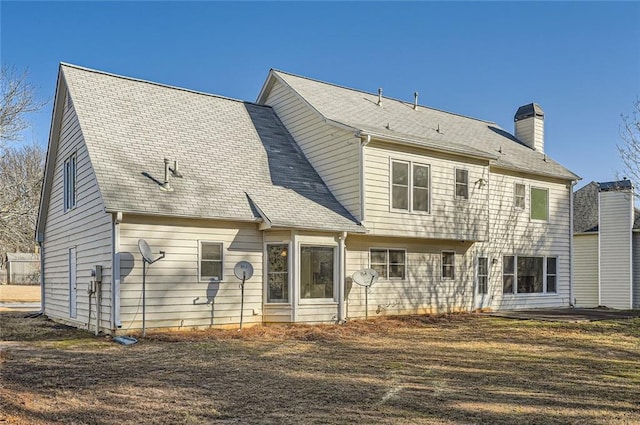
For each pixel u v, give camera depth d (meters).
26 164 32.06
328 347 10.49
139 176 12.70
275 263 13.70
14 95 22.66
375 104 18.70
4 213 25.16
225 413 5.77
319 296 13.95
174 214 12.13
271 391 6.79
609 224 24.94
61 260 15.90
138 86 15.83
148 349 10.04
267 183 14.72
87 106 14.01
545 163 20.94
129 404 6.10
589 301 25.72
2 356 9.26
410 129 16.70
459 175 16.69
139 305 11.84
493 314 16.88
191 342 10.87
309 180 15.66
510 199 19.50
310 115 16.53
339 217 14.36
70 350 9.95
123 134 13.76
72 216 14.78
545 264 20.62
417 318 15.23
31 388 6.80
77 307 14.01
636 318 15.98
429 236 15.66
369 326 13.58
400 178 15.28
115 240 11.60
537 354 9.89
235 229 13.30
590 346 10.91
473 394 6.70
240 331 12.34
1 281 39.75
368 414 5.75
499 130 22.95
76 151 14.44
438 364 8.79
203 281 12.73
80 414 5.68
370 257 15.36
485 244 18.50
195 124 15.63
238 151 15.46
